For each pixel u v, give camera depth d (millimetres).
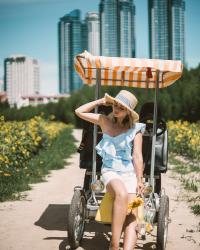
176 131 21641
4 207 8336
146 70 6367
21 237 6383
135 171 5348
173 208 8414
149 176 6758
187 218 7633
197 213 7918
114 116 5402
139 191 5223
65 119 80312
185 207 8508
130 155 5336
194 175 12914
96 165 6848
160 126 6957
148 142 6750
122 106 5246
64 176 12727
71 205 5590
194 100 40656
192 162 16281
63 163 15578
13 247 5902
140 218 5258
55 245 6008
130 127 5383
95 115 5559
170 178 12375
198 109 40344
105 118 5508
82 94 79938
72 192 10094
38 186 10789
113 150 5328
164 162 6699
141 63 5703
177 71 5688
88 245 6039
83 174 13266
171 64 5730
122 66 5652
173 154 19562
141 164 5297
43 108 91125
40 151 17828
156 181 7355
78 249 5848
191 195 9719
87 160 6898
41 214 7832
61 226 7039
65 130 45625
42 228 6895
